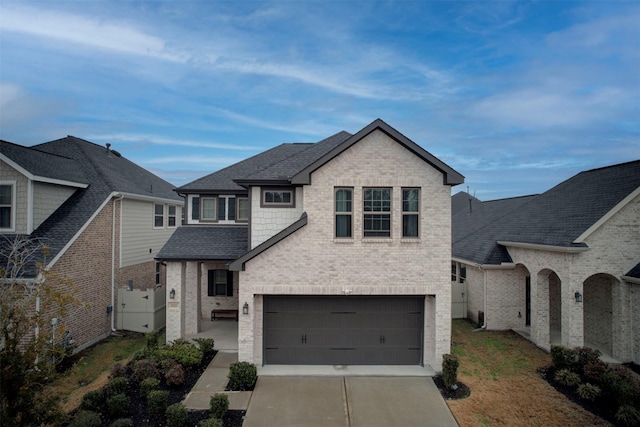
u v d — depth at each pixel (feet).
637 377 39.14
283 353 41.91
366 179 40.70
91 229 50.70
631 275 42.52
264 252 40.42
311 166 40.11
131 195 59.67
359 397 34.71
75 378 38.91
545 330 47.67
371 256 40.55
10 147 49.52
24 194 46.91
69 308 45.68
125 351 47.09
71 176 54.65
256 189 46.16
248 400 33.86
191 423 29.86
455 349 47.29
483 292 57.16
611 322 45.91
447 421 30.96
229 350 45.75
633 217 43.75
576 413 32.07
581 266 43.47
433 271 40.52
